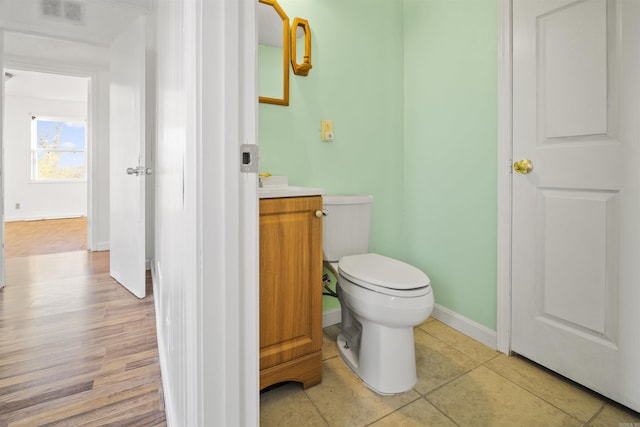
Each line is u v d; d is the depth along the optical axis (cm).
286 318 127
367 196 177
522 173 146
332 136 185
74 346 162
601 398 125
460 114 175
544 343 141
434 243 194
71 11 243
